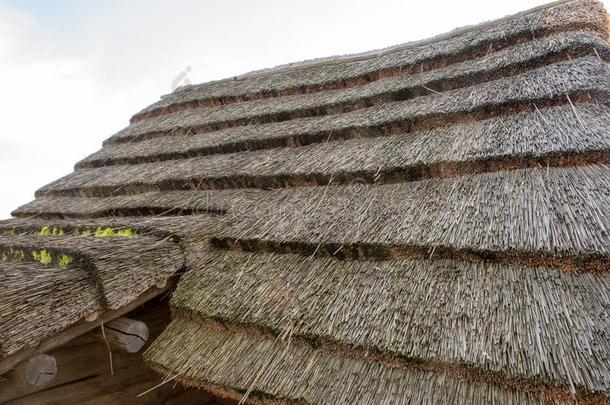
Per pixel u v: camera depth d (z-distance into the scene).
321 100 3.77
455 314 1.64
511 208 1.87
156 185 3.60
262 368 1.93
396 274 1.95
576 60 2.61
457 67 3.25
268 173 2.99
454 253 1.85
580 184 1.84
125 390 2.69
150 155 4.18
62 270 2.07
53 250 2.28
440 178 2.34
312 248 2.27
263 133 3.64
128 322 2.27
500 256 1.74
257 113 4.00
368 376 1.70
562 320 1.45
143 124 5.16
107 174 4.29
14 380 2.15
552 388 1.34
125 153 4.54
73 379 2.45
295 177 2.85
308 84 4.14
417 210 2.15
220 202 3.04
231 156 3.60
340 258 2.20
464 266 1.82
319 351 1.88
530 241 1.68
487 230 1.82
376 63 3.97
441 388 1.54
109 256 2.13
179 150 3.99
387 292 1.87
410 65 3.55
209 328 2.29
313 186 2.82
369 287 1.95
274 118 3.86
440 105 2.82
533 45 2.97
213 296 2.32
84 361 2.50
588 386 1.27
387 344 1.67
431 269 1.88
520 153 2.09
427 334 1.63
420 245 1.92
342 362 1.80
